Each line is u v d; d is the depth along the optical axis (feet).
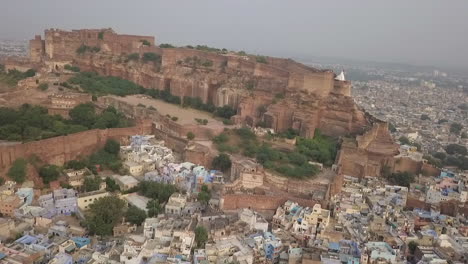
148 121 625.00
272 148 584.40
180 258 314.96
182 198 426.51
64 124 549.54
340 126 648.38
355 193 490.90
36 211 390.01
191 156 545.44
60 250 329.11
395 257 351.25
